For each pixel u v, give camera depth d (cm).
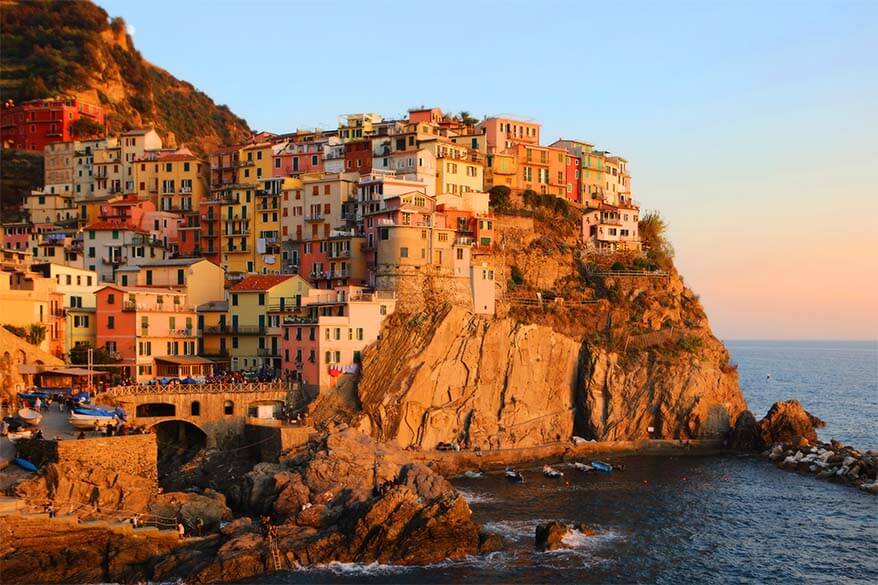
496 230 17950
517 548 10262
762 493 13062
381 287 15700
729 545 10688
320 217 17675
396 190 17325
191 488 12194
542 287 17938
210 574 9044
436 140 18475
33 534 9112
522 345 15900
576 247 19150
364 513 9944
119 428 11200
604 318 17562
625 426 16238
